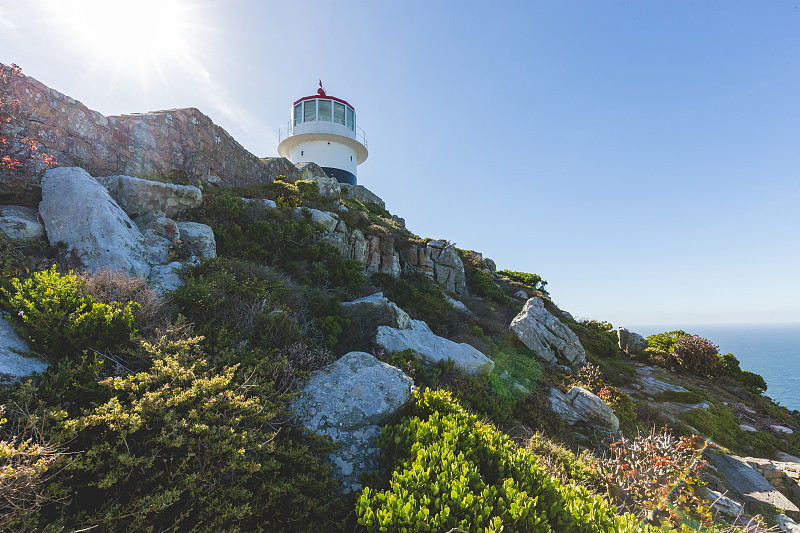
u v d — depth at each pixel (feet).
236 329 17.85
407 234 72.49
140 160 35.63
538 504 11.07
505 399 26.96
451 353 28.19
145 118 36.76
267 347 18.25
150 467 9.17
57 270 19.08
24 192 24.68
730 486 24.16
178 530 8.75
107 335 13.04
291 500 10.18
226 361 14.89
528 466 12.76
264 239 35.32
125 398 11.24
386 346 25.29
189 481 8.86
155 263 23.77
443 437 13.16
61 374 10.87
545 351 41.14
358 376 16.85
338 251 40.81
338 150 98.02
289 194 50.49
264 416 11.85
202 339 15.03
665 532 13.53
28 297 13.29
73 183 23.21
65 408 10.15
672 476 19.56
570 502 11.52
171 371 11.71
